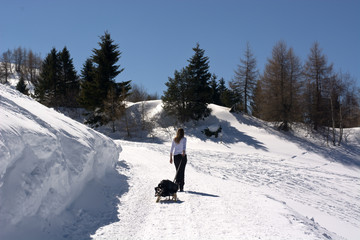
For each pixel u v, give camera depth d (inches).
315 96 1681.8
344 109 1708.9
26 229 140.2
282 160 1048.8
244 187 378.6
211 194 291.9
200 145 1302.9
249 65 1936.5
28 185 145.9
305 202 421.1
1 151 129.5
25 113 191.3
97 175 269.0
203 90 1679.4
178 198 263.0
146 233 170.2
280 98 1609.3
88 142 245.4
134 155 568.4
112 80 1673.2
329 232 226.4
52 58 1984.5
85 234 163.3
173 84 1648.6
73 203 200.4
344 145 1464.1
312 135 1572.3
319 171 860.0
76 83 2074.3
